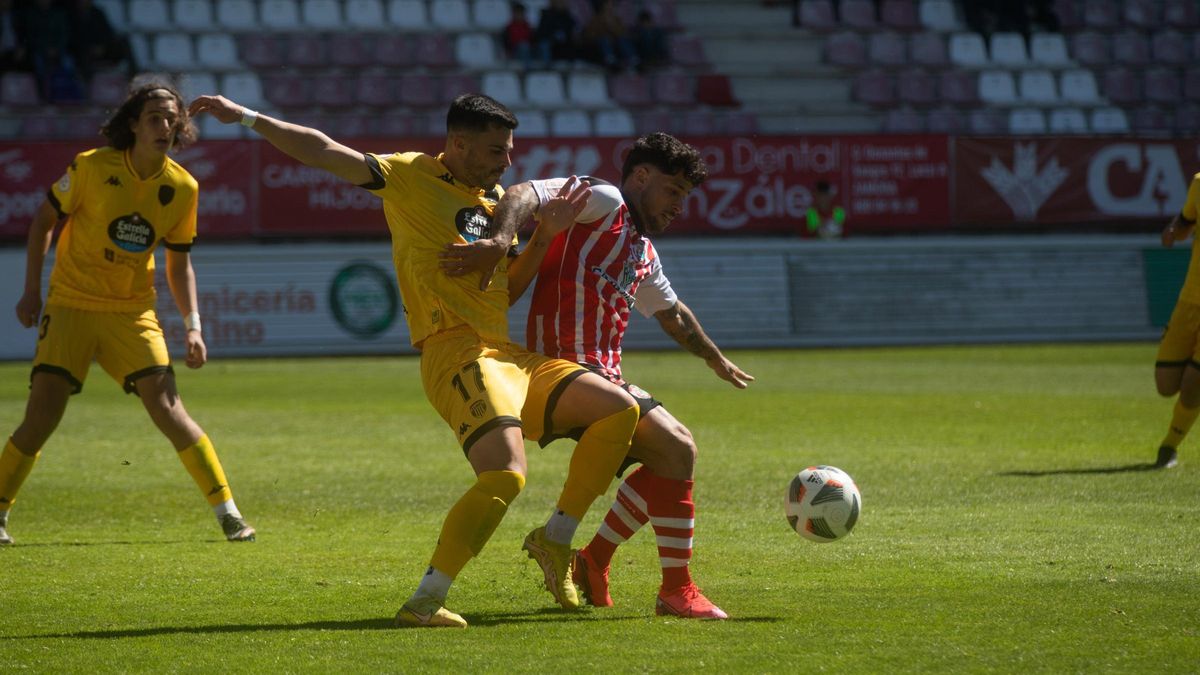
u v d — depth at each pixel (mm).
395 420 45031
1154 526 24500
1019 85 102062
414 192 17391
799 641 15781
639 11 101125
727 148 83875
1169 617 17031
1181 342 32188
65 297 23734
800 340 82500
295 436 40656
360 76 92000
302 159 16859
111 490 30688
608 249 18062
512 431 16656
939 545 22672
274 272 76875
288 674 14367
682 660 14867
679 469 17359
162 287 75062
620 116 92875
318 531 25109
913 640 15789
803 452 36062
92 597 18875
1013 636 15977
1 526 23938
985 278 85000
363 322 77938
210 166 78125
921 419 44000
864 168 85500
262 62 93312
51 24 85312
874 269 84000
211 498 24109
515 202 17078
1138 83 102312
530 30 97750
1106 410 46406
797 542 23219
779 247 82938
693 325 19797
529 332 18531
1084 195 87688
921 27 105750
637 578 20328
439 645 15633
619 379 18281
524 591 19344
